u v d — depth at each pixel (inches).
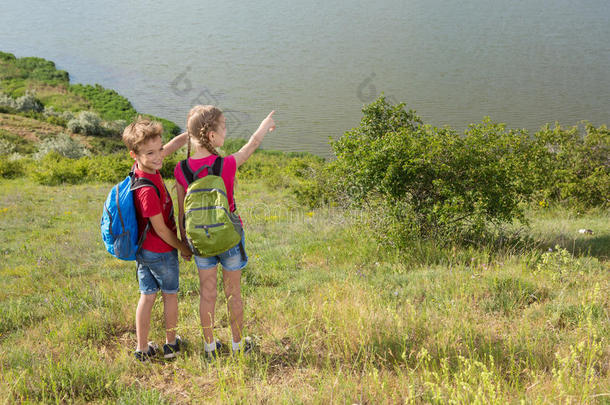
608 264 203.2
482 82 3112.7
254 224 420.5
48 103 2706.7
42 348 138.6
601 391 93.6
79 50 4832.7
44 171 968.3
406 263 232.4
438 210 254.4
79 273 255.9
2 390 108.8
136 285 210.1
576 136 502.0
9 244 367.2
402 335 126.9
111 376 117.1
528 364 111.6
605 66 3533.5
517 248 246.2
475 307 153.6
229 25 7396.7
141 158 114.3
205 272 119.9
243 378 113.6
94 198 698.2
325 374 112.6
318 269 234.7
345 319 138.9
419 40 5418.3
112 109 2513.5
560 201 471.5
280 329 144.6
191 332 143.7
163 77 3508.9
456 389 94.6
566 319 138.1
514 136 276.1
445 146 264.7
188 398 109.0
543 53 4224.9
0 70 3437.5
